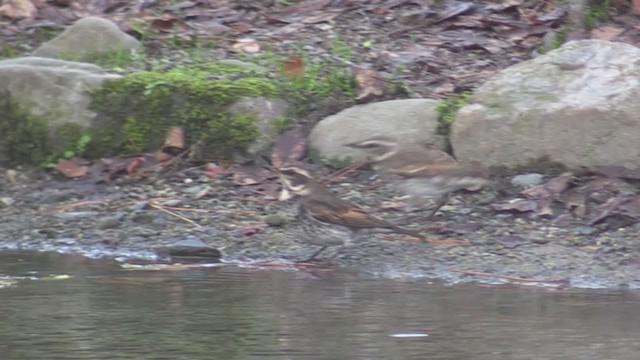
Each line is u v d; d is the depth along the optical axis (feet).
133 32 53.67
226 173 45.50
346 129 45.42
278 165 45.34
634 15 52.42
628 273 36.37
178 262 39.14
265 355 27.68
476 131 43.50
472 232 40.06
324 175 44.62
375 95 47.39
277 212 42.83
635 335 29.09
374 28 53.42
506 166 43.21
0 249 41.11
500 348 27.99
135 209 43.50
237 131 46.26
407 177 40.86
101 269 37.68
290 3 56.29
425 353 27.66
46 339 29.12
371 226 38.42
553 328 29.81
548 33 51.31
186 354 27.78
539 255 38.01
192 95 46.70
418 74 49.24
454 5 54.08
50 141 47.24
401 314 31.42
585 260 37.47
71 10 56.44
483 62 50.11
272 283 35.65
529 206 40.93
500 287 35.14
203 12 55.83
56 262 38.81
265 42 52.85
